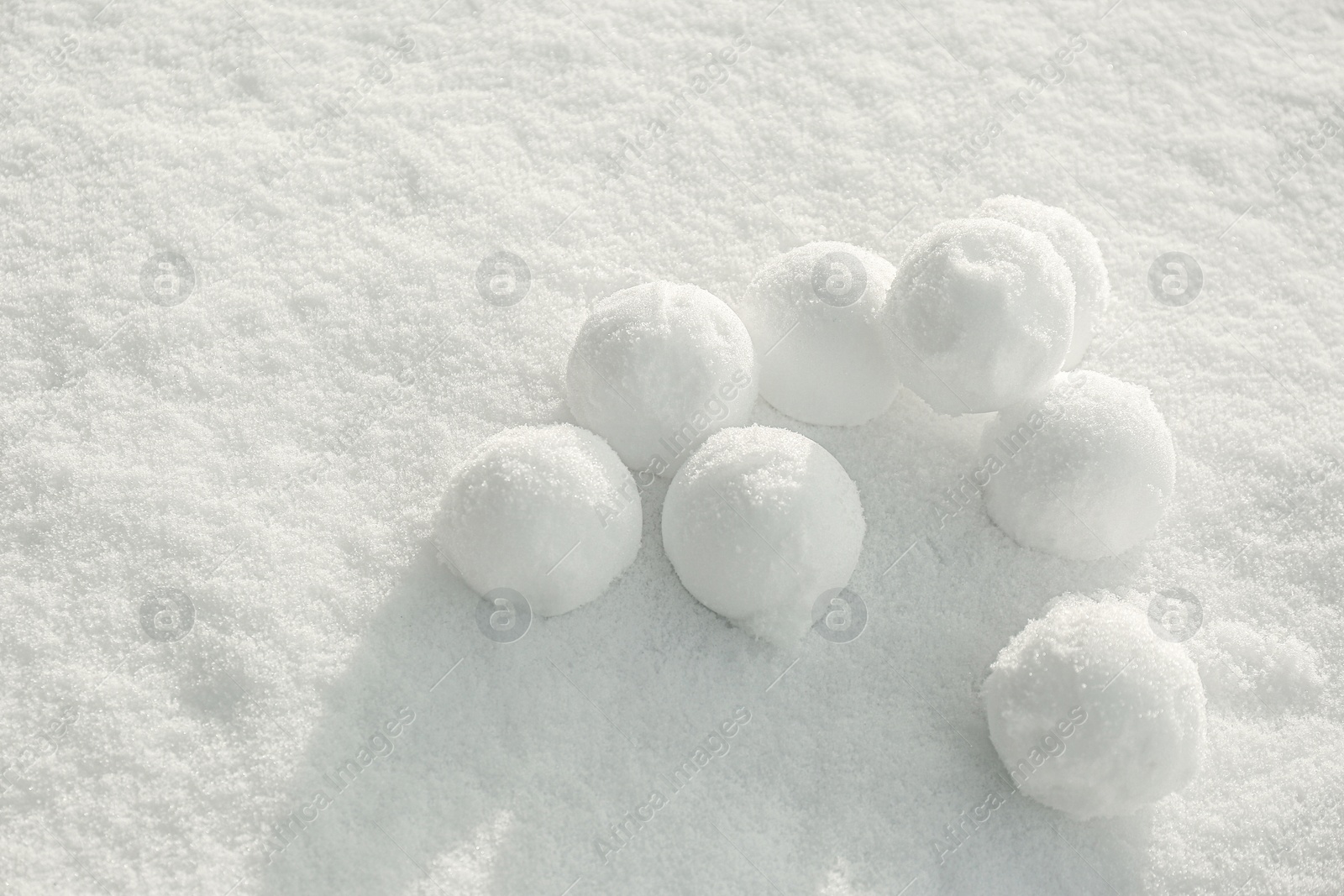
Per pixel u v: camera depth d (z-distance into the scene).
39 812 1.13
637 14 1.32
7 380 1.21
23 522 1.18
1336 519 1.21
